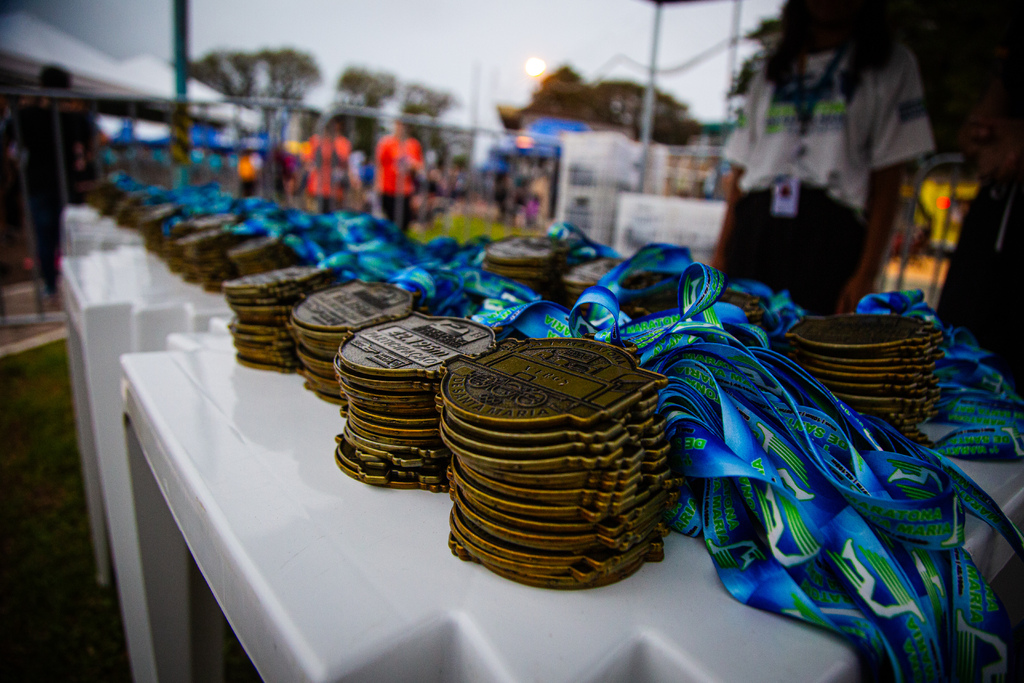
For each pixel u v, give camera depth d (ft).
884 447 2.63
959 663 1.88
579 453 1.67
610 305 2.55
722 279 2.58
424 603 1.72
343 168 21.22
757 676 1.53
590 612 1.72
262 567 1.82
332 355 2.98
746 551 1.96
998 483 2.69
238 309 3.54
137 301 4.98
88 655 5.61
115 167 27.55
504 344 2.41
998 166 4.84
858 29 6.18
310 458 2.53
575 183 21.27
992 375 3.70
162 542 3.88
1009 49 4.78
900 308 3.72
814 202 6.69
